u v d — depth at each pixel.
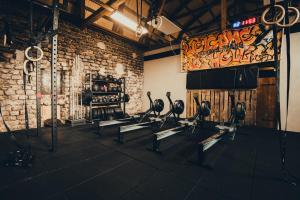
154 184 1.75
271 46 4.36
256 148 2.95
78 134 3.75
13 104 3.89
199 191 1.63
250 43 4.64
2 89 3.74
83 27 5.14
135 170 2.06
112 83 6.25
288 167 2.18
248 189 1.67
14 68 3.89
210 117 5.68
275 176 1.94
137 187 1.69
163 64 7.00
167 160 2.38
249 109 4.94
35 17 4.18
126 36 6.37
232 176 1.94
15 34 3.89
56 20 2.63
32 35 2.69
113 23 5.77
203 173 2.00
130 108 7.02
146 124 4.02
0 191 1.57
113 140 3.34
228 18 4.93
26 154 2.24
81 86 5.21
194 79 6.00
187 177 1.90
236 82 5.14
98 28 5.47
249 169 2.12
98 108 5.52
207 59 5.43
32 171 1.98
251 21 4.59
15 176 1.86
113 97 6.16
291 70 4.32
